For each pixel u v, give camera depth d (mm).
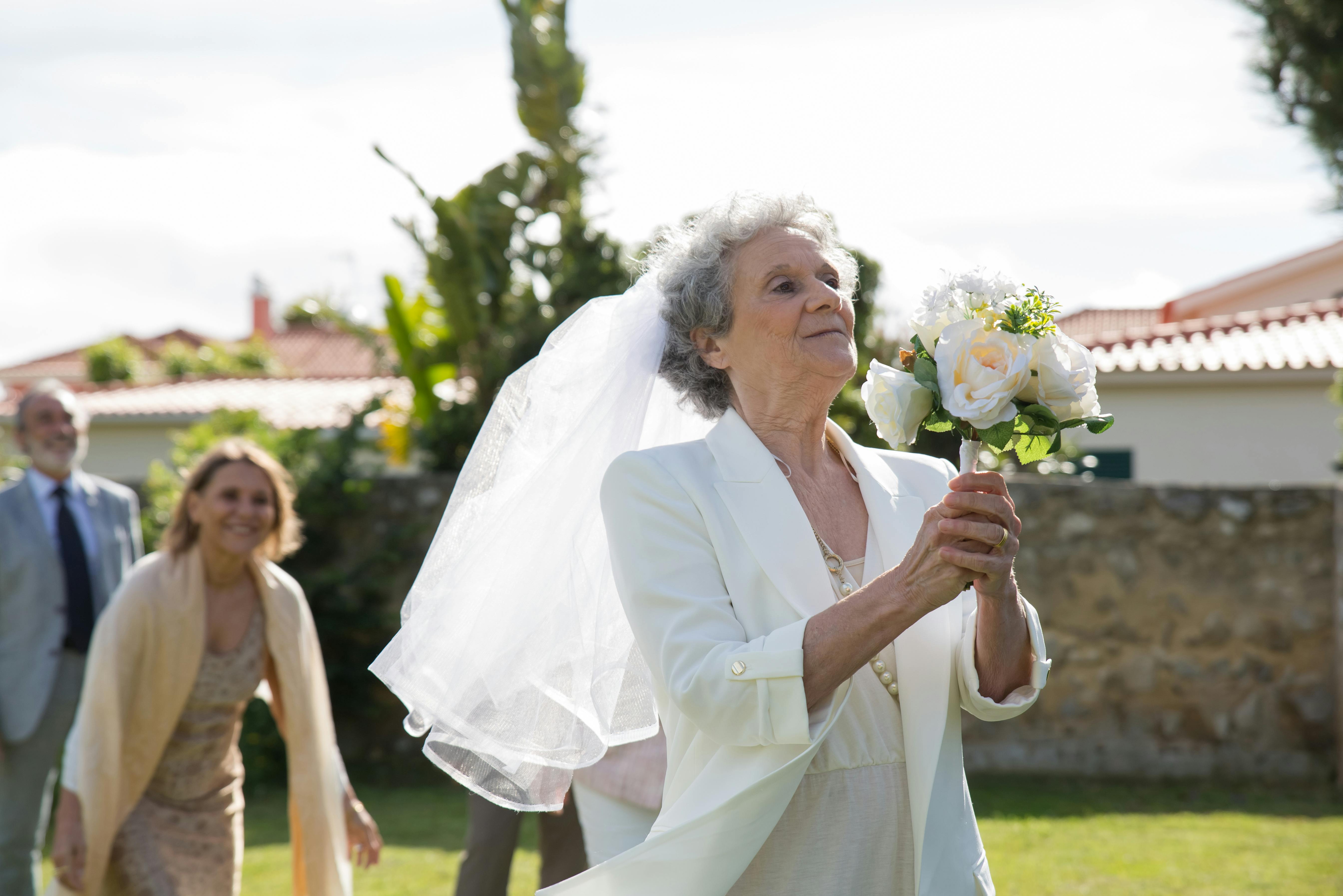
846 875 1760
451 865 5332
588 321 2266
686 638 1727
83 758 3242
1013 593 1835
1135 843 5539
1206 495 7129
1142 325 18359
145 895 3236
